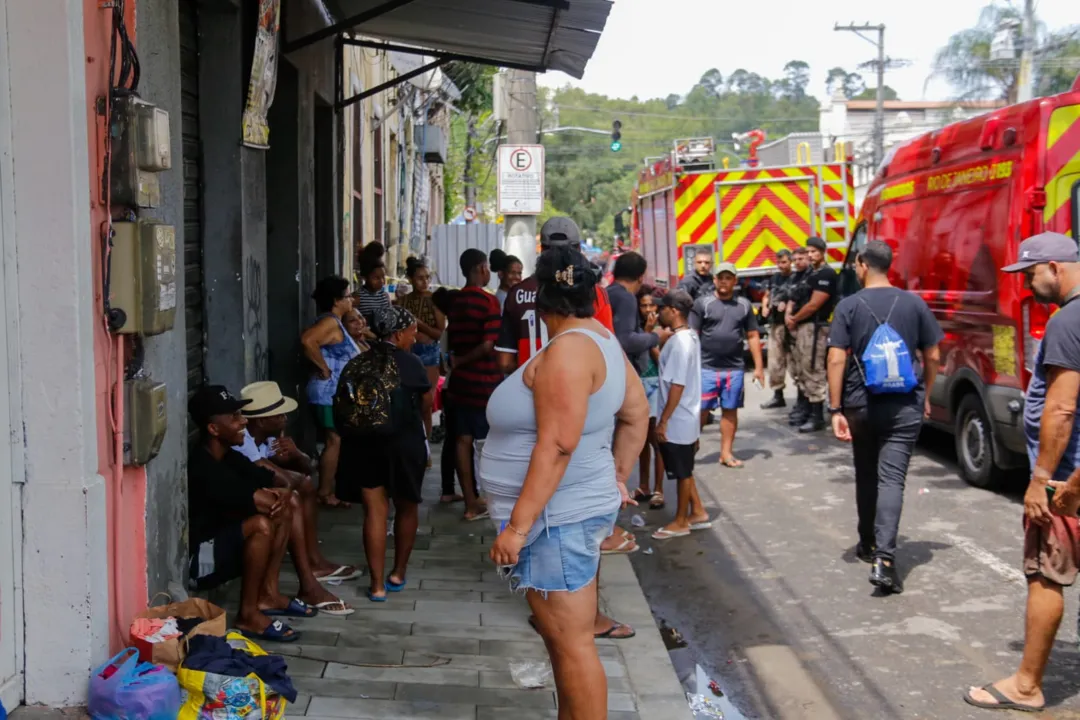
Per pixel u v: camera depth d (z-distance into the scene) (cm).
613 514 372
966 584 648
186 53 619
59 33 368
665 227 1819
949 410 928
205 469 501
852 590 646
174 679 368
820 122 7794
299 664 487
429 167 2869
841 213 1706
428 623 546
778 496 888
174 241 425
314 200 989
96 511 386
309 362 774
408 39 1103
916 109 7788
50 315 374
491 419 375
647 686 483
